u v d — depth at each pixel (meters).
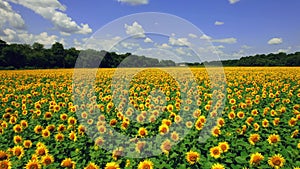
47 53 61.66
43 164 5.38
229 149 5.88
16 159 5.85
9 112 10.24
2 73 34.69
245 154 5.56
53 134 7.57
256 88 16.39
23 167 5.47
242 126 7.61
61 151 6.24
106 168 4.86
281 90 15.85
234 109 10.05
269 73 28.91
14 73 34.66
